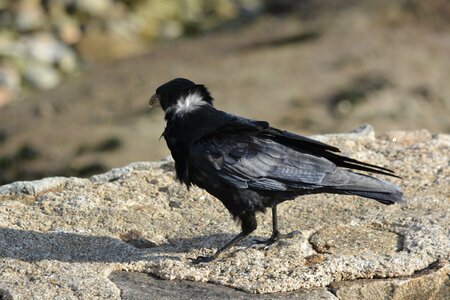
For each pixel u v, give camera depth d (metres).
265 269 10.30
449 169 12.91
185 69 40.12
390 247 10.76
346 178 10.38
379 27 42.88
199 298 9.73
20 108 38.75
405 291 10.06
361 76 36.03
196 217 11.65
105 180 12.80
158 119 33.91
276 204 10.77
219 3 55.97
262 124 10.60
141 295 9.77
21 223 11.26
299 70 37.69
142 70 41.31
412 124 32.19
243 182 10.45
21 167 31.89
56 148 32.66
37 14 52.69
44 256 10.45
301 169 10.46
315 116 32.84
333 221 11.40
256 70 38.25
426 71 36.59
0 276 9.99
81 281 9.91
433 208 11.64
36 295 9.62
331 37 42.03
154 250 10.79
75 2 53.59
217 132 10.59
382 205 11.77
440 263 10.35
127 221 11.45
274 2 53.22
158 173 12.82
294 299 9.76
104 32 50.75
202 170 10.57
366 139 14.05
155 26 53.31
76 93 39.28
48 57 48.66
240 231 11.26
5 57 47.84
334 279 10.16
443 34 41.47
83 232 11.10
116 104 36.66
